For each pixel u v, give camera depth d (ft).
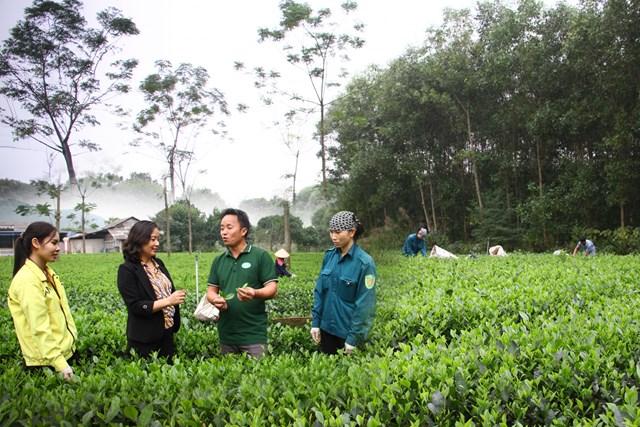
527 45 69.77
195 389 9.04
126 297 13.20
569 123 66.69
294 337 17.43
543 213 70.69
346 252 14.44
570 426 8.32
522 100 73.56
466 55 81.00
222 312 14.24
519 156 85.46
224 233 14.06
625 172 61.21
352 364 10.52
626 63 59.21
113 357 14.37
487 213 80.02
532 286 20.43
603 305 16.74
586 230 66.80
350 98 98.37
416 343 12.24
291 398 8.52
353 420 8.06
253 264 14.11
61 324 12.43
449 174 96.22
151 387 9.42
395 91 86.43
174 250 143.13
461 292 19.02
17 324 11.78
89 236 151.12
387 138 96.73
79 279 45.83
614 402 8.66
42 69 84.64
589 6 64.08
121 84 90.38
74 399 8.91
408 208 100.83
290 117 63.31
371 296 13.99
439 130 93.81
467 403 8.75
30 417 8.04
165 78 90.68
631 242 61.87
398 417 7.97
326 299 14.83
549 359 9.96
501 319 15.19
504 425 7.63
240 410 8.30
